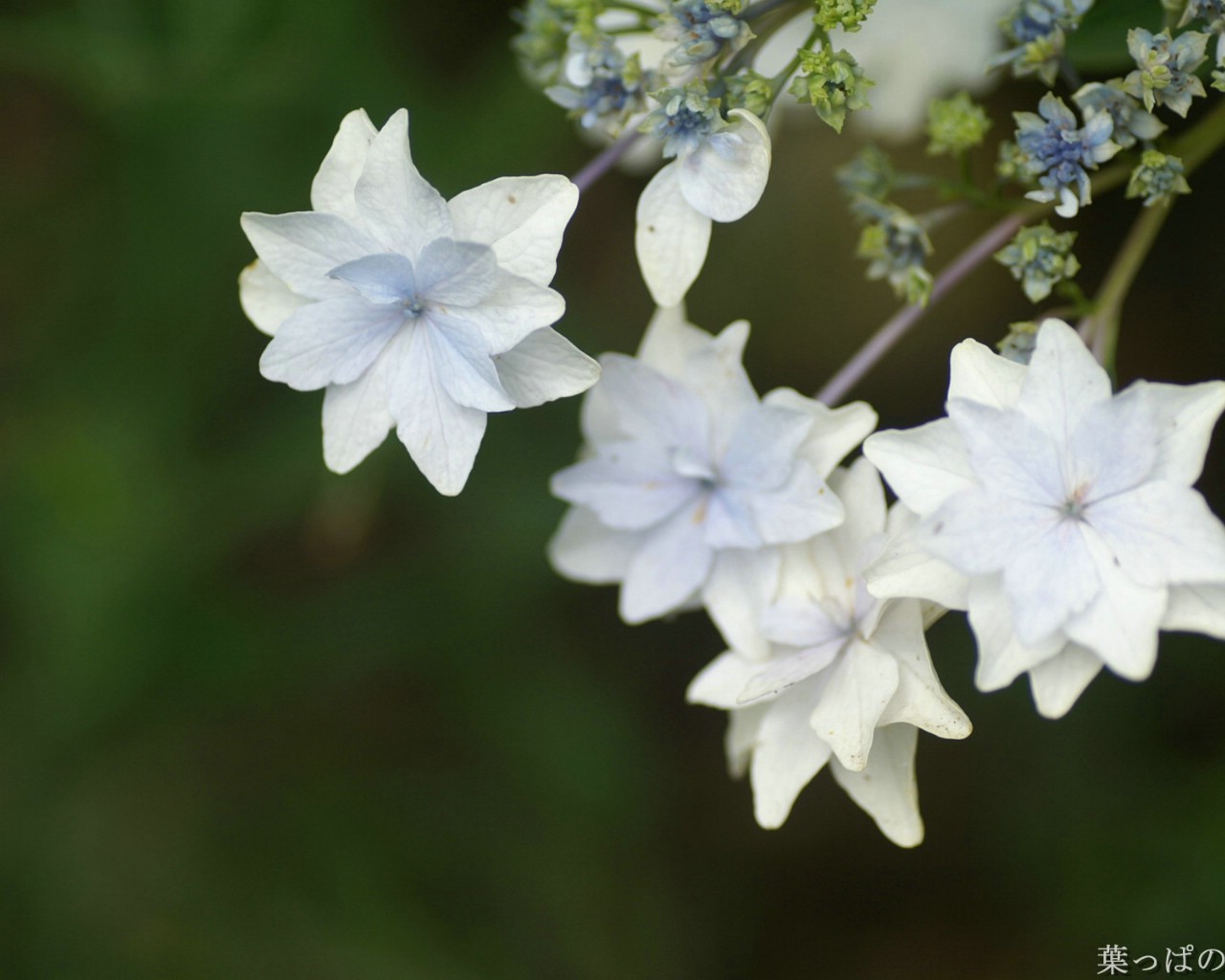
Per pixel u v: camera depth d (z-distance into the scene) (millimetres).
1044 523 528
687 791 715
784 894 719
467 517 672
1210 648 658
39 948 676
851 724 542
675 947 686
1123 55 567
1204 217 653
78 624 666
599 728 679
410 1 678
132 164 675
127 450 672
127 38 663
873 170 575
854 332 675
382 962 674
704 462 561
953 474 531
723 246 679
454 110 673
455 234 541
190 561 671
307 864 683
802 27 598
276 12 663
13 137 693
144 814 681
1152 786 663
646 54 585
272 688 682
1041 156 547
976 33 607
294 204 671
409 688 693
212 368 680
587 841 682
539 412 670
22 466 671
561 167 679
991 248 565
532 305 538
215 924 677
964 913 697
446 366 544
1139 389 524
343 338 547
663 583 566
